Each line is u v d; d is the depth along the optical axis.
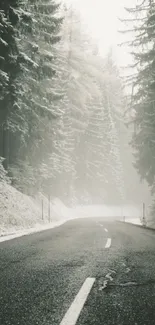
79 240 10.02
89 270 5.03
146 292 3.70
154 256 6.68
